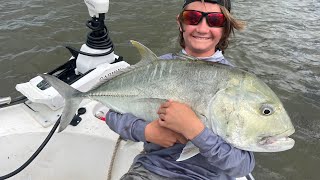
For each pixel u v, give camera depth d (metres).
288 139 1.99
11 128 3.13
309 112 5.36
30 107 3.39
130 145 3.14
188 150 2.10
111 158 3.15
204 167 2.35
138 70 2.20
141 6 8.17
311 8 8.95
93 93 2.35
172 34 7.13
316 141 4.80
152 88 2.15
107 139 3.17
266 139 1.97
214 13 2.37
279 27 7.90
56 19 7.34
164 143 2.25
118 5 8.16
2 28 6.90
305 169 4.40
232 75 1.99
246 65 6.51
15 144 3.13
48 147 3.20
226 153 2.09
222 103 1.97
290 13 8.62
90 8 3.51
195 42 2.45
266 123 1.94
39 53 6.29
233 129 1.96
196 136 2.02
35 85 3.28
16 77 5.71
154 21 7.59
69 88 2.41
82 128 3.24
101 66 3.48
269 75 6.25
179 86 2.08
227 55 6.75
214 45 2.49
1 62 6.00
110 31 7.13
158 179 2.37
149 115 2.21
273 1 9.28
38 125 3.20
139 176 2.39
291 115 5.30
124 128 2.37
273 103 1.95
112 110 2.48
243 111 1.95
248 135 1.96
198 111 2.04
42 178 3.30
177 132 2.13
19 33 6.77
